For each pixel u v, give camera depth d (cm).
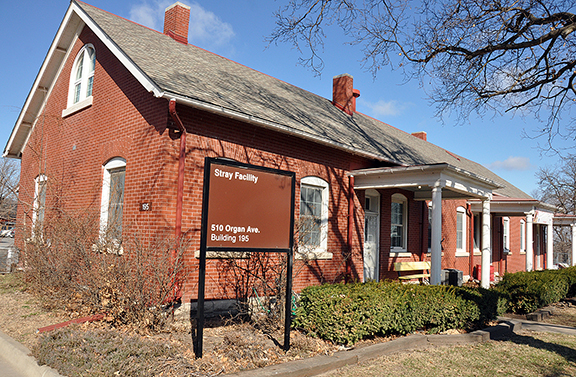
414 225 1562
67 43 1271
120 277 690
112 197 975
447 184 1055
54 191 1181
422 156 1745
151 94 863
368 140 1387
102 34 991
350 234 1195
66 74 1272
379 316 685
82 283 767
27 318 741
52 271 829
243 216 592
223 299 857
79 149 1117
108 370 471
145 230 823
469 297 847
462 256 1877
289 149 1039
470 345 746
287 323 622
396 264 1385
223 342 638
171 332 684
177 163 814
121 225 901
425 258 1597
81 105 1120
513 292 1110
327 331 663
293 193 652
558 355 704
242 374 504
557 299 1270
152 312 686
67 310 776
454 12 908
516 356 688
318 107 1478
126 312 681
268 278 939
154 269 703
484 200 1291
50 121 1297
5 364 554
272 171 626
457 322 830
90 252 771
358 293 695
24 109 1438
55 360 504
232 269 877
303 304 721
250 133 946
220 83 1037
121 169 964
